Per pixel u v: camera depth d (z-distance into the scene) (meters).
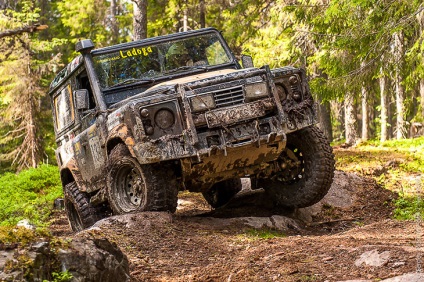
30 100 29.94
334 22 14.90
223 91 8.24
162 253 6.96
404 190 11.75
